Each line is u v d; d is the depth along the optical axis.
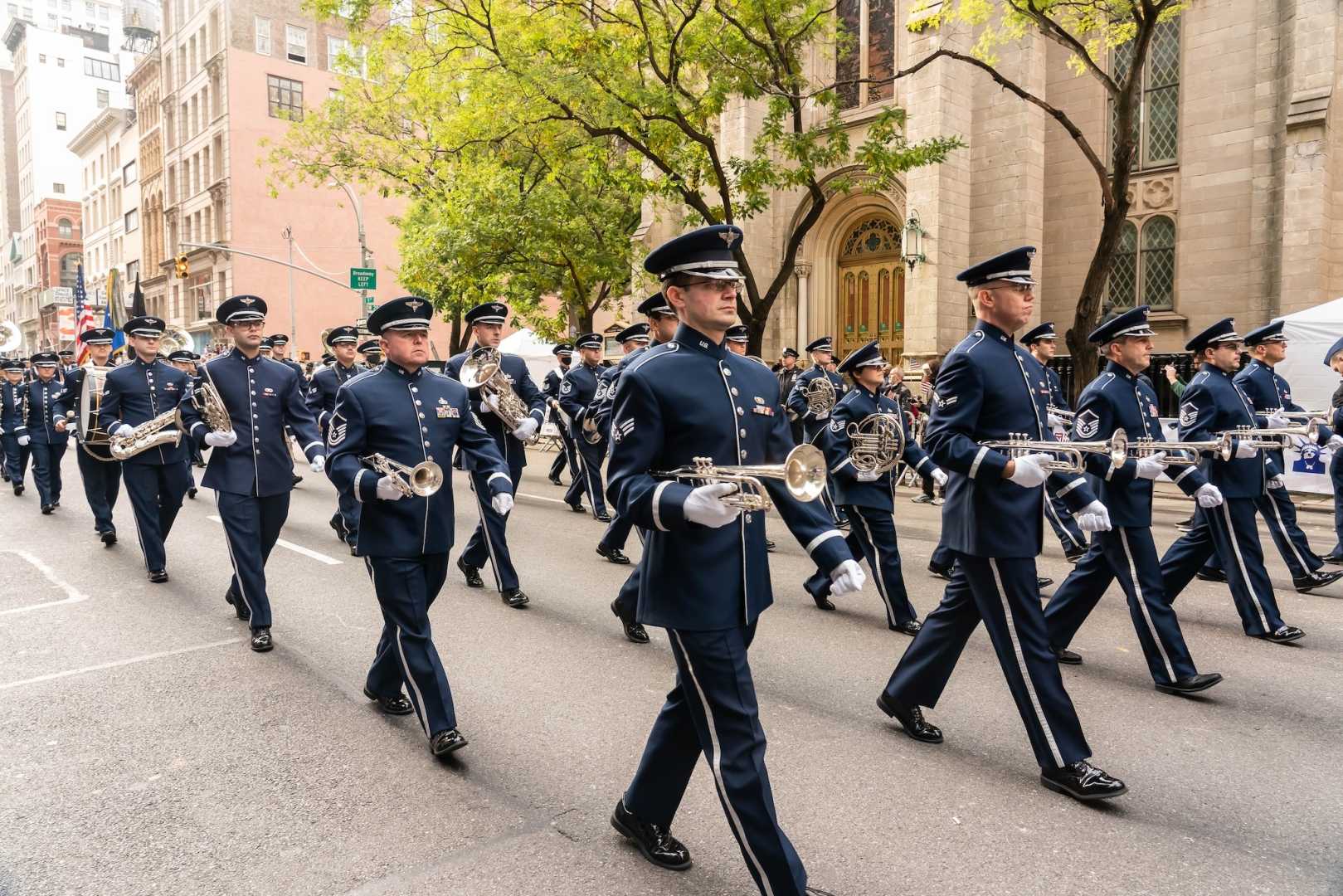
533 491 14.58
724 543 3.08
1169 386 16.39
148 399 8.87
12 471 14.41
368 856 3.54
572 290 20.28
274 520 6.66
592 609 7.28
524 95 14.00
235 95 44.81
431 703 4.39
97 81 93.50
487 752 4.53
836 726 4.86
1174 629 5.26
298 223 46.78
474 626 6.79
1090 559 5.65
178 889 3.32
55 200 85.31
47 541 10.30
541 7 14.17
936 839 3.65
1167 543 9.86
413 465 4.59
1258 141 16.44
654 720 4.92
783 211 21.66
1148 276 18.00
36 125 89.88
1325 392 12.74
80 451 9.89
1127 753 4.50
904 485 15.44
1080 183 18.61
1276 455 8.55
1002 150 18.33
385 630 4.74
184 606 7.38
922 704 4.59
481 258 18.27
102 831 3.76
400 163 22.36
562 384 11.25
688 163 14.66
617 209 19.28
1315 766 4.35
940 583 8.16
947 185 18.17
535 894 3.26
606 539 8.95
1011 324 4.38
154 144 56.47
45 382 12.48
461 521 11.20
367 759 4.46
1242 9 16.52
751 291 14.63
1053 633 5.77
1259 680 5.56
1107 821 3.80
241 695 5.35
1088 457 5.28
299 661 5.98
